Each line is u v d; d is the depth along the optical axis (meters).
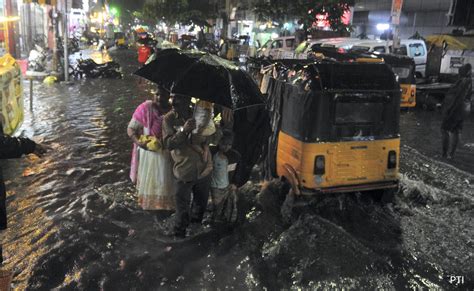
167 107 4.45
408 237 4.62
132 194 5.54
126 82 16.92
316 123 4.74
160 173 4.49
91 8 53.50
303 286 3.70
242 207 5.24
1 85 6.86
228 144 4.58
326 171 4.86
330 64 4.84
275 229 4.71
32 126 8.91
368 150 4.98
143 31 33.81
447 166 7.09
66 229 4.50
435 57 15.34
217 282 3.70
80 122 9.46
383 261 4.10
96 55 29.86
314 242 4.39
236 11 32.81
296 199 5.22
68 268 3.82
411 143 8.80
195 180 4.24
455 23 12.51
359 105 4.84
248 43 26.31
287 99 5.14
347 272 3.91
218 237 4.47
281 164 5.36
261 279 3.76
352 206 5.34
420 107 13.29
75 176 6.11
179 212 4.30
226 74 4.00
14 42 18.95
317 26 22.16
